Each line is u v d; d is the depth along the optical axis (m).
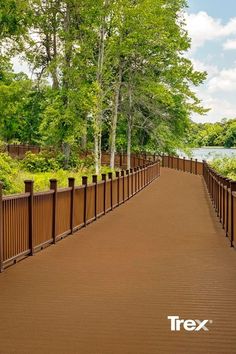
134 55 42.62
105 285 8.94
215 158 47.25
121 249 12.77
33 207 11.84
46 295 8.22
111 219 19.22
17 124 54.00
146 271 10.17
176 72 45.97
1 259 9.88
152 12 40.28
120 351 5.73
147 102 46.56
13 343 5.97
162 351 5.74
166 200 26.92
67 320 6.88
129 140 46.34
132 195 29.31
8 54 35.03
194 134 59.16
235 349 5.83
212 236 15.10
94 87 36.94
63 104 39.91
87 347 5.85
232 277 9.73
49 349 5.78
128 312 7.28
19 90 33.19
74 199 15.68
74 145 45.97
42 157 42.31
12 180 21.52
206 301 7.95
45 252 12.27
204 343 6.02
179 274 9.93
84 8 38.84
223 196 16.84
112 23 39.03
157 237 14.84
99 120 39.75
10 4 31.22
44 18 41.06
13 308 7.46
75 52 39.00
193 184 38.38
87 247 13.03
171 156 61.12
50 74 41.09
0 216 9.74
